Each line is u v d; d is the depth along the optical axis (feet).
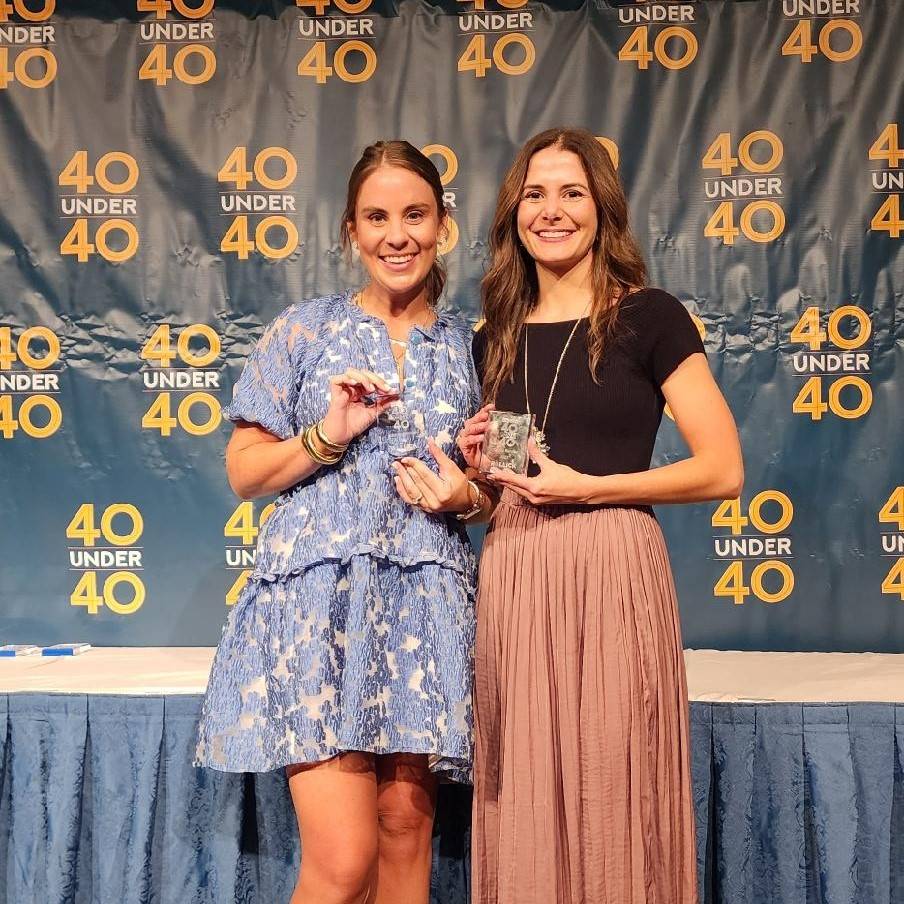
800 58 8.54
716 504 8.70
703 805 6.91
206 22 8.70
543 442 6.06
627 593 5.84
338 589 6.06
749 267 8.62
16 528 8.85
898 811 6.89
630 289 6.22
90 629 8.87
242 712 6.09
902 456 8.58
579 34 8.63
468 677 6.15
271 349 6.38
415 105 8.69
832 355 8.60
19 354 8.80
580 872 5.81
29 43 8.73
